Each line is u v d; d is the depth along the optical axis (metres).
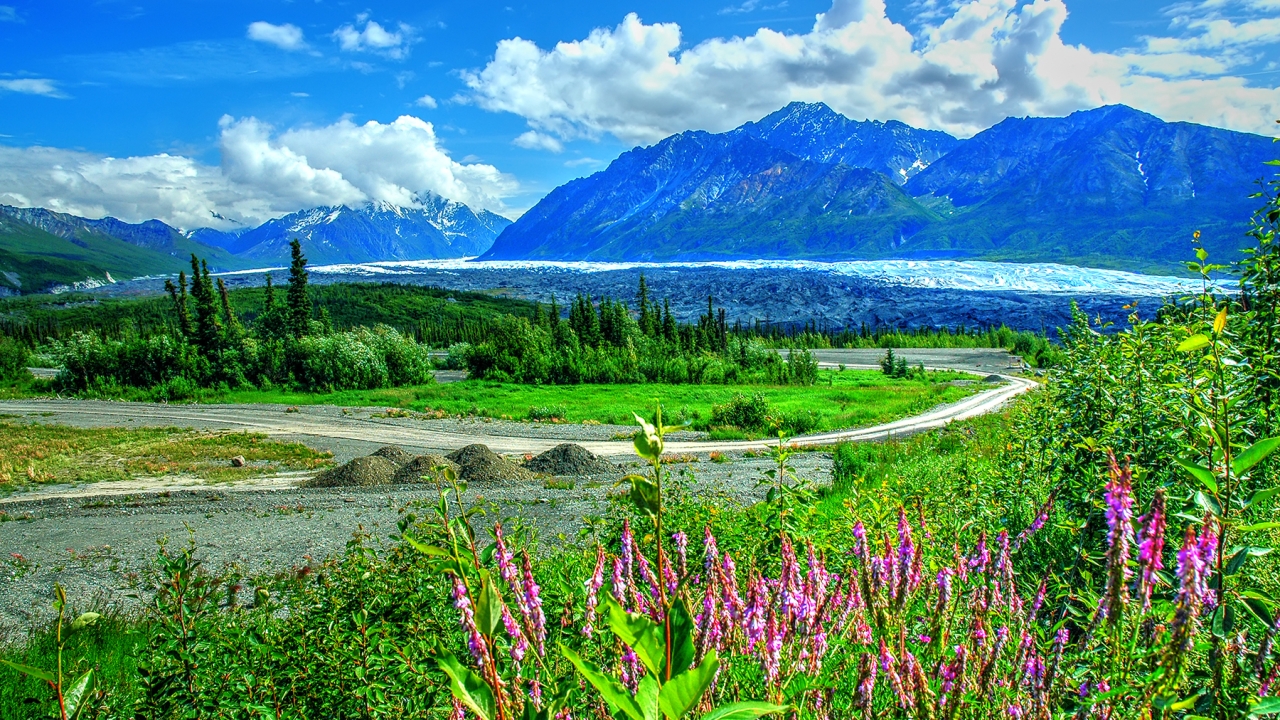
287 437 33.28
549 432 35.25
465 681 1.43
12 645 9.71
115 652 7.81
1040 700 2.30
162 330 57.84
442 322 168.88
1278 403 4.49
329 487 21.56
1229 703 2.17
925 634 2.88
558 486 20.64
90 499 19.89
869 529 4.55
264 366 56.75
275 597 7.30
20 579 13.21
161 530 16.56
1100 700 2.11
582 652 2.74
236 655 4.32
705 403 46.81
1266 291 5.44
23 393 54.38
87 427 35.88
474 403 46.16
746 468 23.27
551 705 1.74
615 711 1.41
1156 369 5.36
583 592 2.50
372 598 4.82
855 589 2.67
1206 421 2.73
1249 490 3.83
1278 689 2.10
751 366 70.31
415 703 3.81
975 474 8.25
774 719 2.15
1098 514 4.79
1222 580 2.19
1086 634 2.35
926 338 136.12
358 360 56.94
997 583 2.80
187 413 42.16
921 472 13.08
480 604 1.53
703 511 6.79
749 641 2.31
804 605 2.39
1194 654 2.32
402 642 4.27
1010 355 101.81
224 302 59.06
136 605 11.62
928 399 48.03
